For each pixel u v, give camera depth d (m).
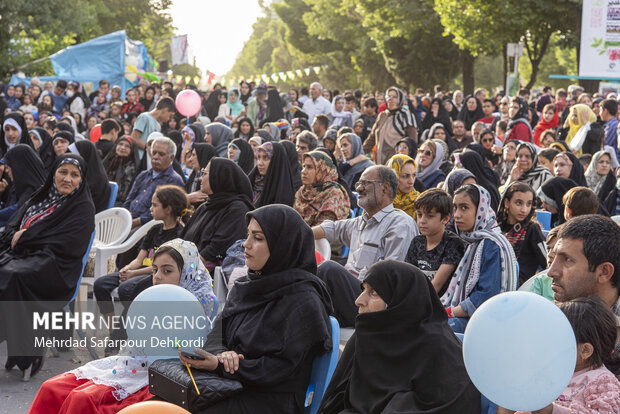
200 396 3.61
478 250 4.77
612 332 3.12
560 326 2.60
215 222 6.23
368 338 3.62
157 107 11.59
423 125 16.30
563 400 3.10
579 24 26.69
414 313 3.54
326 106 18.34
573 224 3.38
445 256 5.02
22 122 9.59
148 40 56.41
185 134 10.73
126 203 8.03
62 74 25.66
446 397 3.42
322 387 3.89
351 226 6.00
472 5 28.92
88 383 4.12
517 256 5.55
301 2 54.00
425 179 8.88
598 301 3.17
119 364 4.22
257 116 18.45
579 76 20.59
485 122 16.22
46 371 5.83
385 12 37.97
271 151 7.53
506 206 5.58
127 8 50.00
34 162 7.48
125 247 6.95
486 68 60.22
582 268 3.32
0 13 30.53
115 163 9.39
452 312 4.72
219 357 3.74
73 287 6.18
